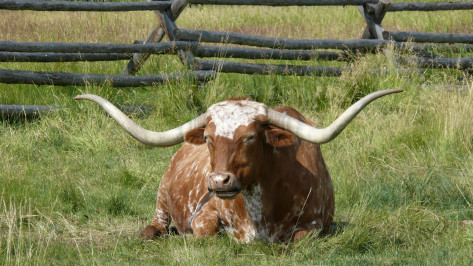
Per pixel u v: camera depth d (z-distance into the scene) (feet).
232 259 36.70
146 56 79.71
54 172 58.34
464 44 92.27
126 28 100.17
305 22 128.67
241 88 77.36
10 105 71.05
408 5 88.58
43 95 77.77
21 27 103.19
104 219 47.83
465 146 59.11
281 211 38.50
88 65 83.20
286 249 38.01
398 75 77.71
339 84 78.64
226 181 33.88
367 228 40.52
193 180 42.78
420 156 58.49
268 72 80.59
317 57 84.69
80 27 98.84
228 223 39.91
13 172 54.44
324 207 40.68
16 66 82.38
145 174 57.98
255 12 144.46
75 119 71.36
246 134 35.04
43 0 72.49
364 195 49.96
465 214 46.03
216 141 35.04
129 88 80.18
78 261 37.88
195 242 38.63
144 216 49.83
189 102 74.13
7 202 48.32
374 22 87.35
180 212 44.01
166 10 78.69
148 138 36.88
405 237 40.93
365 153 59.47
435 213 46.03
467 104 63.41
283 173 37.91
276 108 41.01
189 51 77.66
